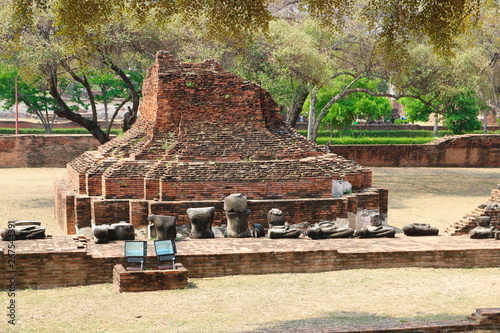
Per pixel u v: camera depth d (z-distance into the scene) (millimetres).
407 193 26172
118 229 13000
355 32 27750
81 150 35875
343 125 51312
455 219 19688
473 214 15117
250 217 15164
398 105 79062
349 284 10633
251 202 15164
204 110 16906
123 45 25625
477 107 43969
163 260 10719
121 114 66188
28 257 10531
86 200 15922
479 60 30047
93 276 10852
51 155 35688
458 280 10914
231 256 11453
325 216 15555
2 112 64688
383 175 33469
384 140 43750
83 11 12680
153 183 15242
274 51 26125
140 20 13773
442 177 32531
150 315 8641
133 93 27188
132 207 15016
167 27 25359
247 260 11508
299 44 25938
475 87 33031
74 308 9055
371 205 16781
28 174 32062
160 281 10312
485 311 7609
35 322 8281
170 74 16984
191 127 16703
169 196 15102
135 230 15055
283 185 15656
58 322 8281
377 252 12000
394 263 12055
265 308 9016
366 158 38312
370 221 16750
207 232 13828
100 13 13062
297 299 9594
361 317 8312
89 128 28094
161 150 16422
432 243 12961
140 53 27219
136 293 10062
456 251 12227
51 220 19266
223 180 15375
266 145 16703
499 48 29812
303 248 12055
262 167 15805
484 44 29812
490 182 30328
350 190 16547
